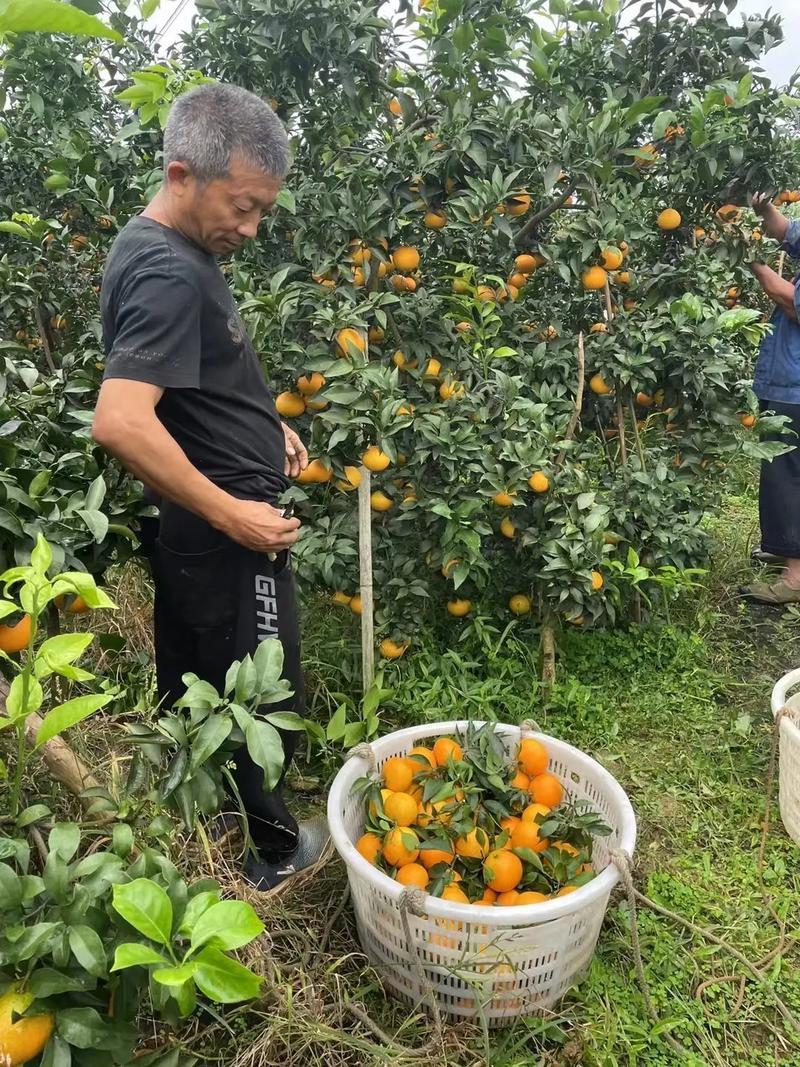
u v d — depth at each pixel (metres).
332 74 3.51
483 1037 1.88
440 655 3.34
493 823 2.19
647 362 3.37
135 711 2.24
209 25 3.69
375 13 3.54
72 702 1.20
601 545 3.03
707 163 3.44
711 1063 1.96
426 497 3.03
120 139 3.30
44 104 4.23
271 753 1.33
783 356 3.89
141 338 1.70
